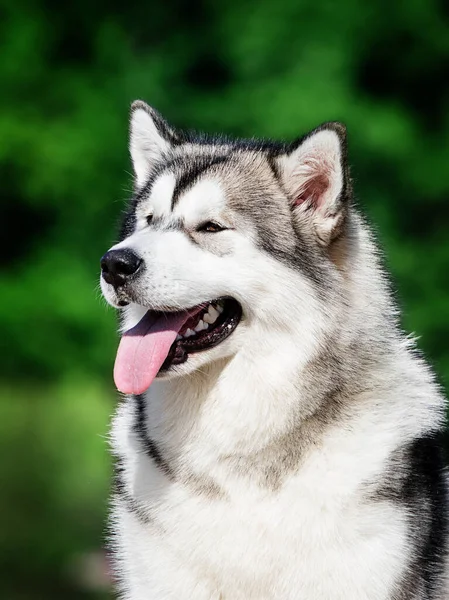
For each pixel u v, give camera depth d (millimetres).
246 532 7688
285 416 7859
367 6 33500
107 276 8102
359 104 31828
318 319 8023
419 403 8156
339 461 7723
